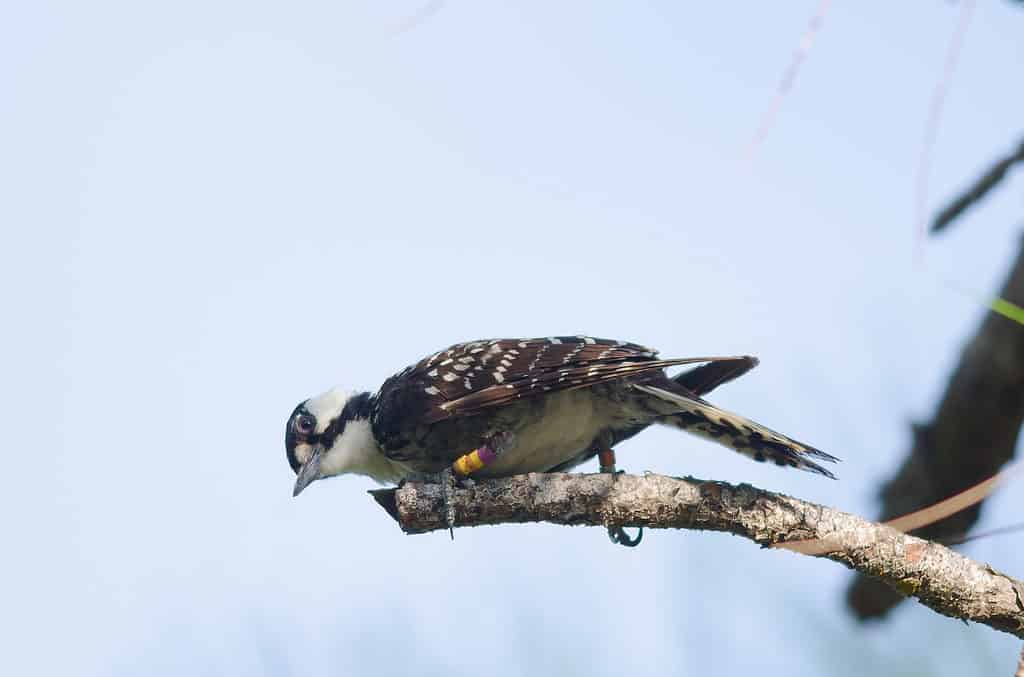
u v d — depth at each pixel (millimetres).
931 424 9828
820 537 8758
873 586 8930
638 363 12031
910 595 8523
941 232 8375
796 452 10508
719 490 9094
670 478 9375
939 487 9891
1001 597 8391
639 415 12977
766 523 8836
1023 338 9484
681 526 9320
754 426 10047
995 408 9594
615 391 12789
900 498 9953
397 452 13609
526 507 9773
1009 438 9680
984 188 8273
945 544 8930
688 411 12297
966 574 8445
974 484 9867
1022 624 8359
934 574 8422
